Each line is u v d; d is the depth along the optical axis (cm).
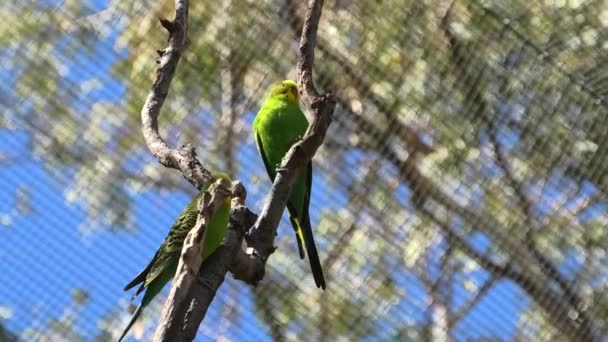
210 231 406
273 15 809
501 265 815
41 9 747
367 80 815
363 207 799
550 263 819
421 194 809
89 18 759
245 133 788
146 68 759
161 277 475
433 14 834
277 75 802
